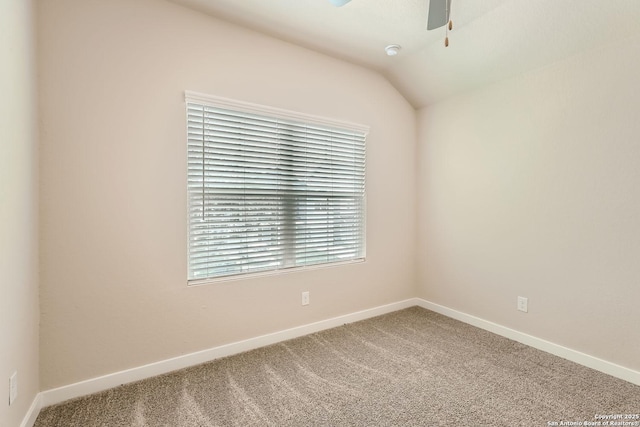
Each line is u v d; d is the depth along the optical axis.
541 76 2.36
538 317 2.42
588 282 2.14
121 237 1.92
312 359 2.26
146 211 1.99
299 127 2.63
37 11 1.66
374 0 2.06
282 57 2.52
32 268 1.60
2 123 1.25
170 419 1.63
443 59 2.72
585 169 2.13
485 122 2.77
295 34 2.45
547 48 2.23
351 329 2.82
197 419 1.63
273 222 2.52
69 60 1.76
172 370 2.09
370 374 2.06
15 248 1.39
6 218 1.29
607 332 2.05
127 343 1.95
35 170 1.63
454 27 2.37
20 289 1.45
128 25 1.92
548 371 2.09
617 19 1.88
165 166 2.05
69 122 1.76
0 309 1.24
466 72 2.73
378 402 1.77
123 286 1.93
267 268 2.50
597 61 2.06
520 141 2.51
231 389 1.89
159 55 2.02
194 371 2.10
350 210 2.97
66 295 1.78
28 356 1.55
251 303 2.42
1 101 1.24
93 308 1.85
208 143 2.21
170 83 2.06
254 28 2.36
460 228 3.01
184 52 2.11
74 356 1.80
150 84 1.99
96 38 1.83
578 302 2.19
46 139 1.70
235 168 2.32
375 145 3.12
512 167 2.57
